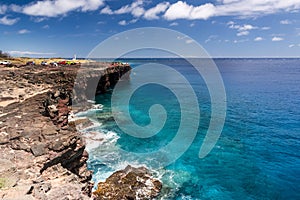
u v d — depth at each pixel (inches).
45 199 389.7
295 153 1075.9
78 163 620.4
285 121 1540.4
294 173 906.7
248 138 1244.5
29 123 662.5
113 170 850.8
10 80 1437.0
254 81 3661.4
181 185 793.6
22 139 566.9
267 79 3934.5
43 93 1103.6
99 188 708.7
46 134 579.2
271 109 1850.4
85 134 1192.8
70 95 1712.6
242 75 4672.7
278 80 3784.5
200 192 767.1
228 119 1572.3
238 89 2869.1
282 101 2156.7
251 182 841.5
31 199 377.4
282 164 975.6
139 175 783.7
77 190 443.5
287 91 2701.8
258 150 1102.4
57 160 527.8
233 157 1024.9
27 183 426.0
